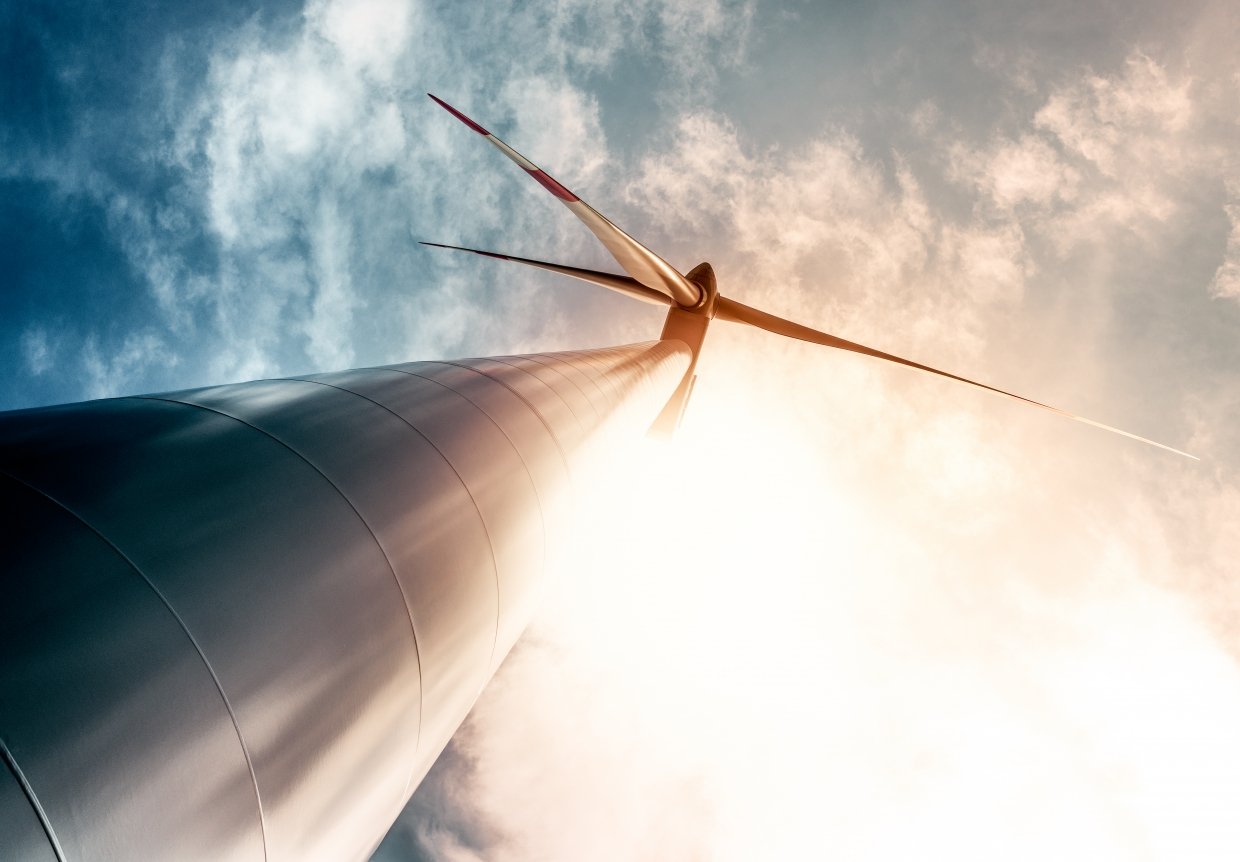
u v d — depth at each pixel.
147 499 3.48
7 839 2.30
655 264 21.11
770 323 29.56
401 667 4.53
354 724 4.09
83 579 2.95
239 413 4.59
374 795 4.63
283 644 3.59
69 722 2.61
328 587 4.00
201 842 3.01
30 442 3.52
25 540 2.93
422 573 4.84
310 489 4.29
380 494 4.77
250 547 3.68
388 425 5.52
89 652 2.79
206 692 3.13
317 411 5.10
